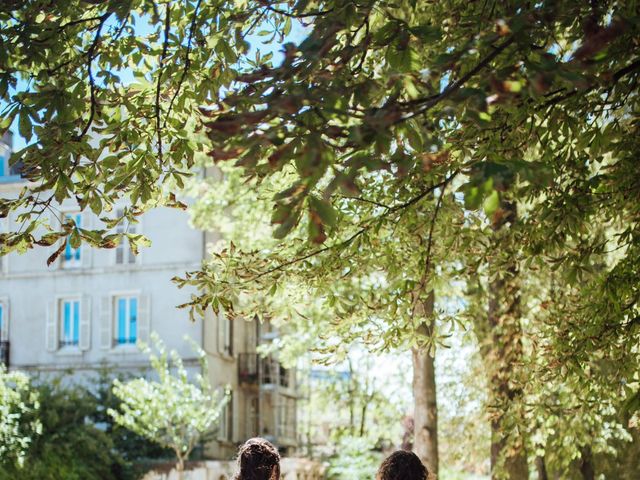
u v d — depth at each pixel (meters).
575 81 4.10
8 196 33.44
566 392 10.42
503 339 11.84
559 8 4.75
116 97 6.34
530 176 4.08
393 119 3.72
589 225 8.11
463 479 22.30
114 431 26.94
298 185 3.85
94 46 6.08
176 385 25.64
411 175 6.87
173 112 6.71
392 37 5.09
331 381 34.69
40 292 33.97
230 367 35.69
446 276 8.10
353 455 25.34
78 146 5.89
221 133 3.94
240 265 7.05
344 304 7.56
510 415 10.05
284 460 25.36
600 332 7.81
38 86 6.03
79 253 34.00
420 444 14.45
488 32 4.76
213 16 6.43
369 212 7.57
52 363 33.50
